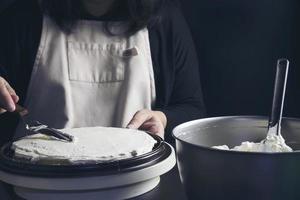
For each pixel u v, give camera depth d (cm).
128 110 113
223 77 134
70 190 56
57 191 56
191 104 123
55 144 65
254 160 43
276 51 130
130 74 114
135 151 61
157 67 125
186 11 133
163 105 125
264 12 129
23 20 122
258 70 132
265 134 60
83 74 114
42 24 119
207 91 136
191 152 47
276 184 43
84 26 116
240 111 135
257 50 131
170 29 126
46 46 115
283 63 54
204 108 125
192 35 134
